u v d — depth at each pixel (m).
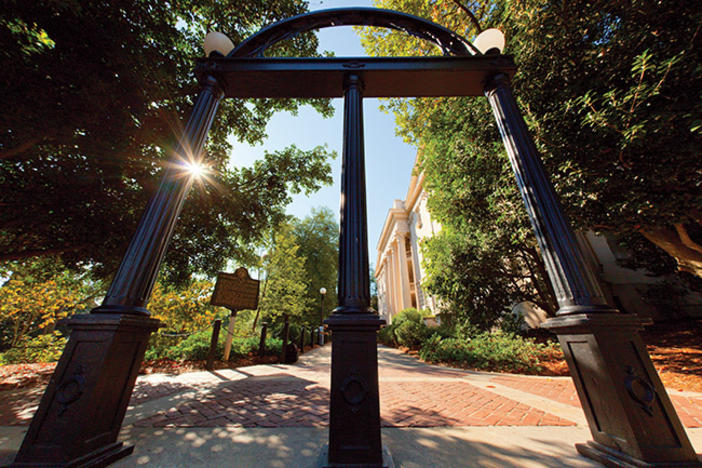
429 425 2.46
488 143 7.21
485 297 8.67
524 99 5.56
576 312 1.93
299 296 15.25
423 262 11.08
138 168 5.18
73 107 3.66
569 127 4.82
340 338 1.78
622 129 3.83
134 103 4.26
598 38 4.58
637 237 9.57
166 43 4.58
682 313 10.17
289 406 3.09
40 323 10.70
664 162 3.98
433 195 10.88
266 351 8.30
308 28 3.52
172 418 2.65
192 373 5.64
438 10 7.46
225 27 5.70
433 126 10.05
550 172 5.20
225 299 7.17
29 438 1.55
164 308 8.44
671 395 3.61
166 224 2.30
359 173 2.40
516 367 6.01
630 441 1.56
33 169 4.19
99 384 1.69
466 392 3.88
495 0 6.43
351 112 2.75
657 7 3.57
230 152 6.86
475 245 8.65
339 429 1.61
